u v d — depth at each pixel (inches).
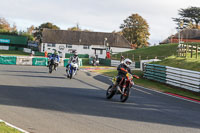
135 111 382.9
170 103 498.0
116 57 2551.7
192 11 4163.4
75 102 417.1
